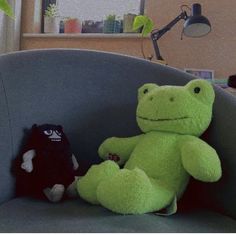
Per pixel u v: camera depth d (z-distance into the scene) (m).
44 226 0.60
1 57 0.85
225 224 0.67
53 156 0.81
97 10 2.02
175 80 0.93
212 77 1.58
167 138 0.77
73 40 1.96
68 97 0.93
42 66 0.90
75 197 0.81
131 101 0.96
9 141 0.78
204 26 1.44
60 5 2.10
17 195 0.81
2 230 0.58
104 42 1.88
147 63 0.99
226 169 0.76
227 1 1.59
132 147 0.85
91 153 0.94
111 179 0.68
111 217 0.64
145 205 0.65
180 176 0.75
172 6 1.71
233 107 0.80
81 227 0.59
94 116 0.95
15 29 2.01
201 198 0.81
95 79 0.97
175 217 0.69
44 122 0.89
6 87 0.80
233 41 1.58
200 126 0.77
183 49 1.68
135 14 1.86
